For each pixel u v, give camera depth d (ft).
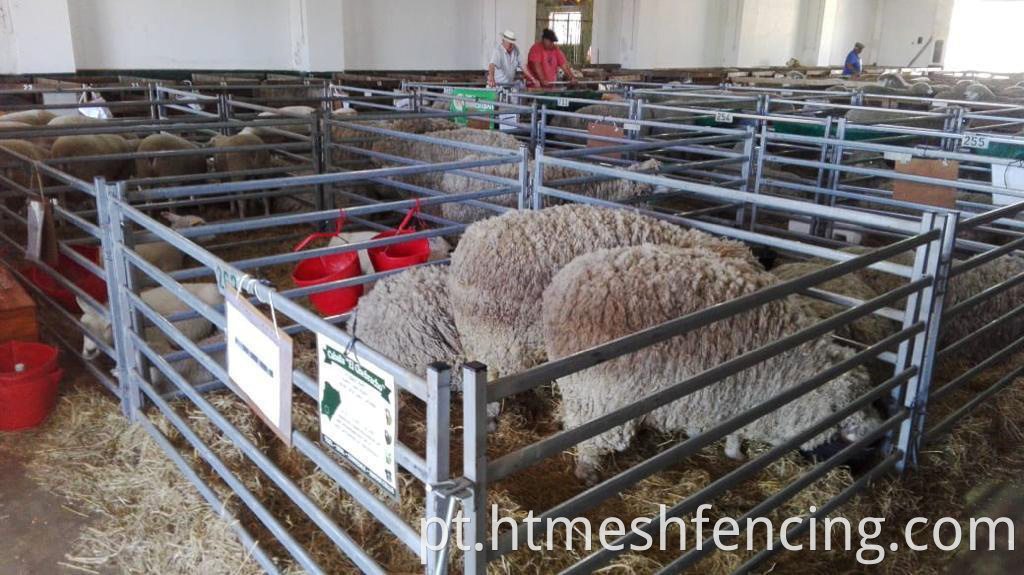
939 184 16.71
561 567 8.26
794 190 22.81
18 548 8.68
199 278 16.98
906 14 86.89
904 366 10.07
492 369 10.98
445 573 5.48
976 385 13.09
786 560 8.89
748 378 9.33
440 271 11.68
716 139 22.00
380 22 48.60
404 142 21.84
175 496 9.48
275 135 24.72
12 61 35.60
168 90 27.84
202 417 10.60
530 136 27.63
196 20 42.04
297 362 12.11
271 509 9.06
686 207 24.63
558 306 9.36
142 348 10.69
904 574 8.82
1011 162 15.79
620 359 9.07
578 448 9.98
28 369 11.50
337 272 12.84
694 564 8.44
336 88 32.91
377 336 11.15
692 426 9.88
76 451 10.57
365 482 9.34
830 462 9.34
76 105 23.82
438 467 5.27
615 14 59.82
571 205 11.72
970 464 11.00
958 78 55.21
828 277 8.04
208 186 10.86
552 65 40.91
